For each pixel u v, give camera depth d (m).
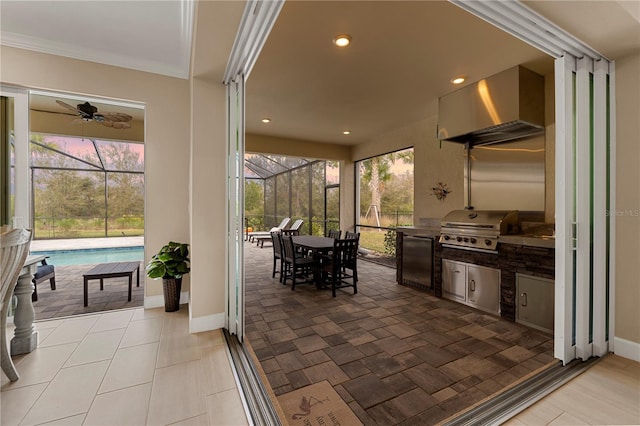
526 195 3.38
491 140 3.72
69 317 2.93
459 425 1.51
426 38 2.51
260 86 3.54
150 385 1.83
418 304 3.48
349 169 7.02
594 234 2.21
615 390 1.81
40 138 7.04
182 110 3.33
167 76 3.25
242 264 2.35
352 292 3.99
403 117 4.73
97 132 4.49
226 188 2.71
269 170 10.11
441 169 4.57
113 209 8.79
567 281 2.11
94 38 2.68
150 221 3.22
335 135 6.00
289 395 1.77
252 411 1.54
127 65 3.06
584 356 2.15
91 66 2.93
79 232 8.39
